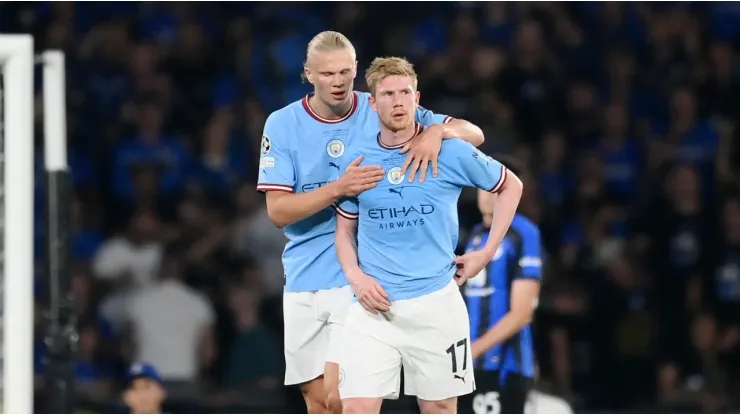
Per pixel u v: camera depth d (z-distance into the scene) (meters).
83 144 45.22
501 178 19.28
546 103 47.44
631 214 43.34
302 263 21.67
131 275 39.53
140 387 29.61
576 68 49.34
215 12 49.38
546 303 38.88
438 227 19.16
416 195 18.91
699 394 37.97
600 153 46.44
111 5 48.69
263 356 37.53
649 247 42.25
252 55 48.69
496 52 48.00
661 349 38.94
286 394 34.75
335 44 19.83
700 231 42.75
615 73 49.06
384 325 19.44
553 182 44.25
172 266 38.56
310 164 20.66
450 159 18.98
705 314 39.31
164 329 37.88
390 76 18.78
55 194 19.70
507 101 47.47
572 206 43.75
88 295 39.03
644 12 50.50
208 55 48.41
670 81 49.06
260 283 39.50
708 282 41.69
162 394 30.02
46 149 19.78
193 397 36.03
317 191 19.34
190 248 40.69
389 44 49.12
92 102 46.50
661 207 43.34
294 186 20.84
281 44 48.94
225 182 44.16
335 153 20.66
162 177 44.06
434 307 19.27
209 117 46.66
